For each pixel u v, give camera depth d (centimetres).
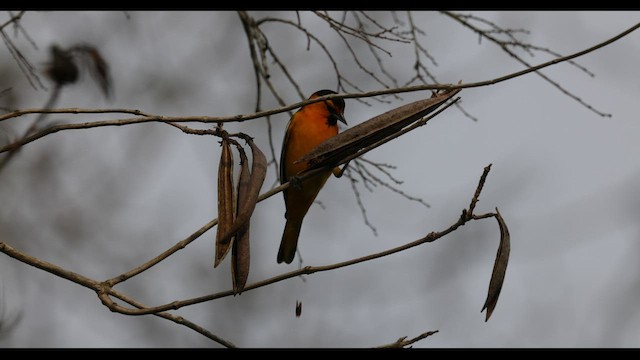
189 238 782
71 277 761
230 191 734
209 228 786
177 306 734
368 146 804
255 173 734
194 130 758
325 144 788
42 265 757
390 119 789
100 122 762
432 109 788
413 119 789
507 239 740
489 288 738
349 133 789
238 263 720
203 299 729
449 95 787
